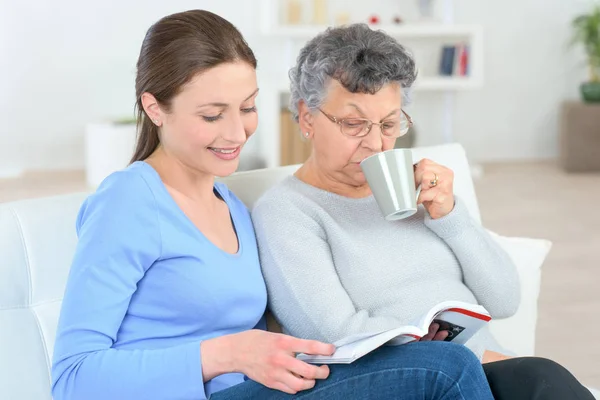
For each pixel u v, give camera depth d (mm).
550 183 6695
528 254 2309
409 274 1927
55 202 1829
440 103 7547
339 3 7316
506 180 6848
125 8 7062
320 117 1883
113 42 7094
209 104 1612
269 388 1528
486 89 7645
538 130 7746
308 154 6531
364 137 1862
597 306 4090
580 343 3680
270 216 1886
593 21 7168
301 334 1818
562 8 7559
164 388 1521
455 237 1948
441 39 7387
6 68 6980
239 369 1522
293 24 7117
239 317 1736
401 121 1952
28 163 7148
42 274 1771
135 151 1769
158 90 1638
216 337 1567
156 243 1628
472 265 1972
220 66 1610
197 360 1529
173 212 1661
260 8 7266
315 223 1890
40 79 7047
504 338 2256
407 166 1663
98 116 7168
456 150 2402
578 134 7027
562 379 1531
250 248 1836
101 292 1569
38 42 6988
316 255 1844
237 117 1641
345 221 1934
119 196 1623
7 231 1748
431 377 1459
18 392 1671
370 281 1894
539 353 3576
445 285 1944
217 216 1794
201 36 1615
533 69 7645
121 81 7152
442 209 1938
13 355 1688
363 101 1833
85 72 7094
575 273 4539
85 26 7035
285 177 2123
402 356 1491
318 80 1853
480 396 1453
